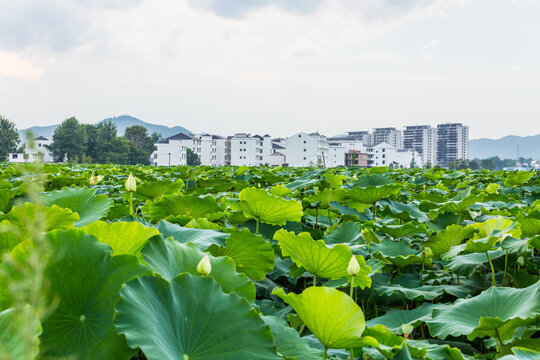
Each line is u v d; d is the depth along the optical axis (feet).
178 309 6.04
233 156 433.48
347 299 6.54
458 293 12.45
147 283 6.01
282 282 15.64
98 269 6.25
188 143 444.96
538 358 6.87
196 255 8.44
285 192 19.74
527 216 16.74
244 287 8.13
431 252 13.76
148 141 510.58
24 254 6.08
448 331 9.19
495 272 15.05
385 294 12.51
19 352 4.72
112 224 7.63
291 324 9.97
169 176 40.14
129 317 5.33
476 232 14.98
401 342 7.61
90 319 5.79
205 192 29.53
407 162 595.47
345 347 6.93
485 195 27.20
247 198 14.21
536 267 14.26
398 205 23.40
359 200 21.65
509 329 8.91
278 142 603.67
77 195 15.43
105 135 417.08
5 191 17.31
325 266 10.12
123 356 5.33
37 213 3.39
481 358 9.57
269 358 5.80
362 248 14.93
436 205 22.76
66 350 5.42
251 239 10.84
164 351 5.20
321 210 21.63
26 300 5.47
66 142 373.81
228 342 5.86
